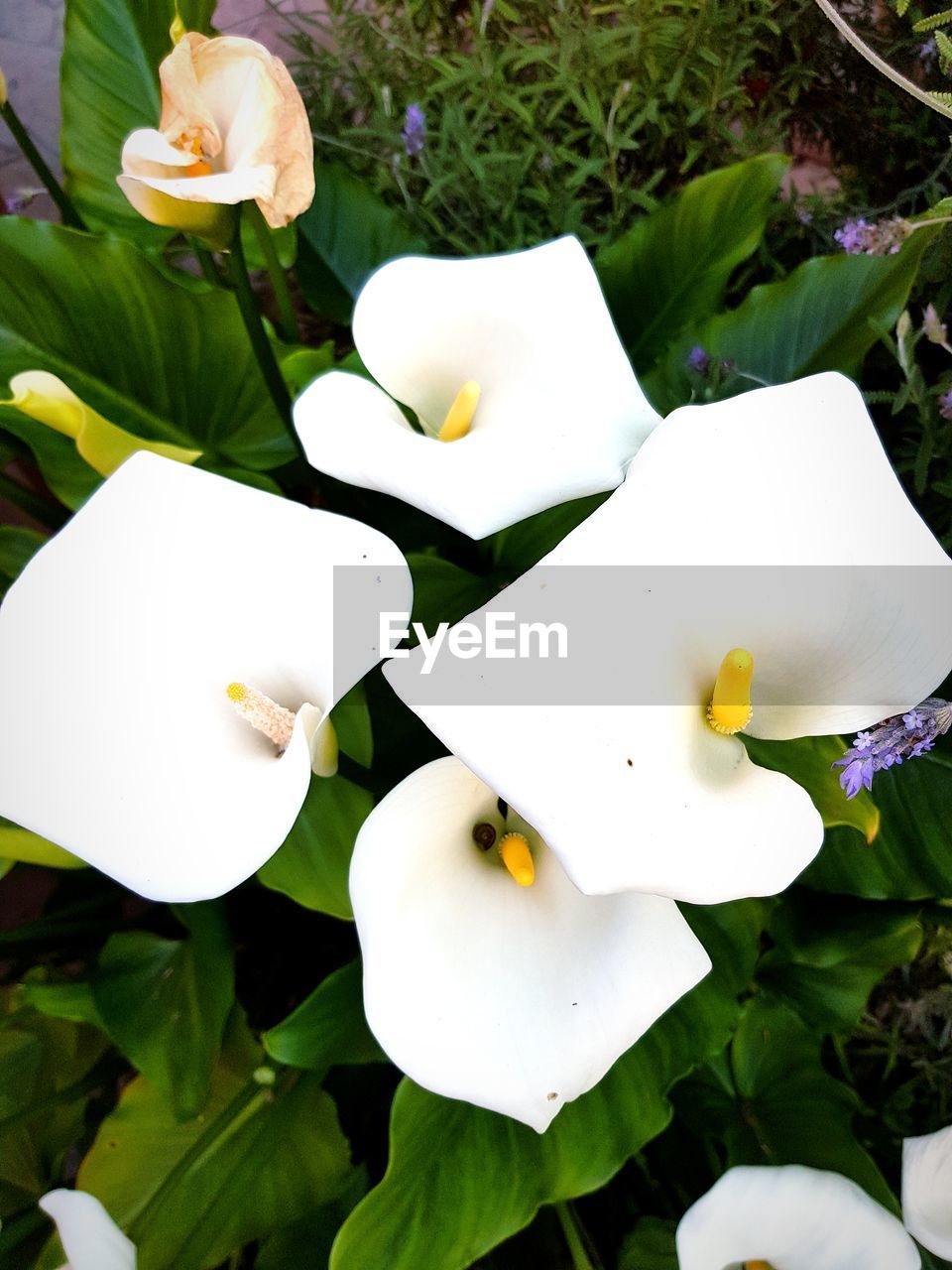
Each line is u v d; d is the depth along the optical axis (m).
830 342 0.45
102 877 0.51
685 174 0.55
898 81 0.35
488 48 0.49
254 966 0.54
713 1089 0.45
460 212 0.55
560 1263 0.46
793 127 0.54
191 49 0.35
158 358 0.49
